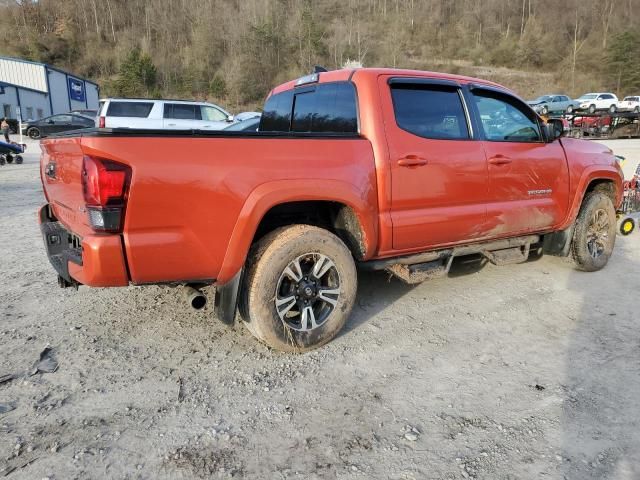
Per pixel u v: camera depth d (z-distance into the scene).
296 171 3.23
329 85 4.01
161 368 3.26
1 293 4.54
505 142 4.39
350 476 2.33
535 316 4.21
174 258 2.93
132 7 97.00
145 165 2.77
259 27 82.19
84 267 2.82
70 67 83.06
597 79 82.50
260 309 3.25
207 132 2.97
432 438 2.60
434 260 4.33
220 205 2.99
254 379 3.15
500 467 2.39
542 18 100.19
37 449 2.46
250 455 2.46
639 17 90.94
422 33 103.19
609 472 2.37
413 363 3.39
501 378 3.21
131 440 2.55
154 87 69.56
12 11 89.75
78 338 3.66
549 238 5.23
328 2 105.94
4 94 37.22
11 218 8.03
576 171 4.95
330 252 3.46
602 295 4.71
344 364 3.36
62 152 3.27
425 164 3.83
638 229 7.44
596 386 3.12
